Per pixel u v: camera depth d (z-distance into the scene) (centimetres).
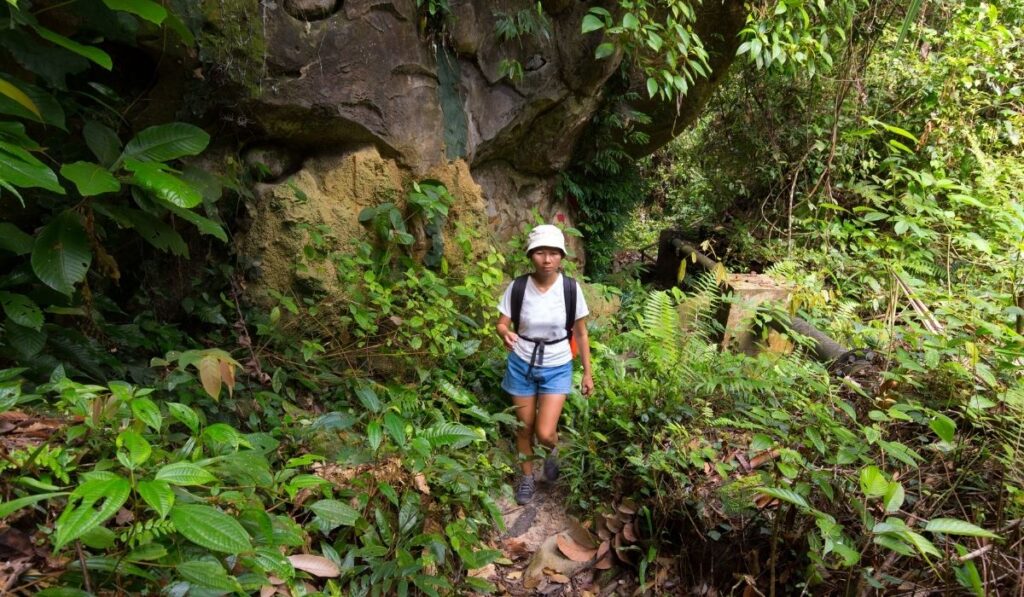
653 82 475
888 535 189
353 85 395
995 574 211
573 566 317
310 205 395
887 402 295
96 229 277
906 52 702
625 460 353
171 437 238
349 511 201
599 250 747
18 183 179
